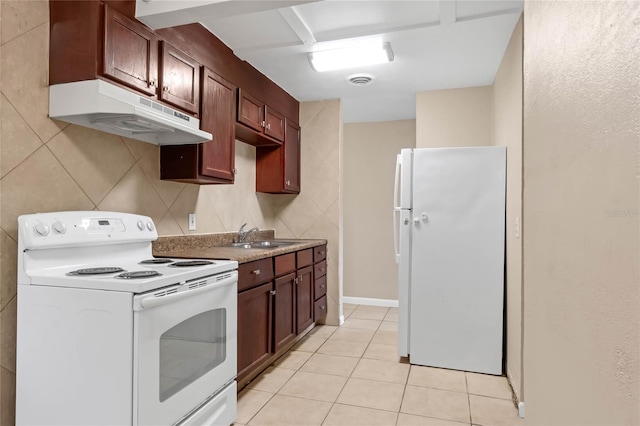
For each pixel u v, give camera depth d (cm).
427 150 298
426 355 296
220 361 199
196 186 290
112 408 143
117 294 143
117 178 217
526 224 125
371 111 455
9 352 158
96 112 169
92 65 170
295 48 283
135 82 190
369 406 233
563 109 86
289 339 309
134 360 142
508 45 273
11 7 160
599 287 65
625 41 56
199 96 245
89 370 146
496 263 283
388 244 495
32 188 169
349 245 508
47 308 152
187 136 226
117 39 179
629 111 55
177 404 163
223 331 201
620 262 58
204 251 267
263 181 382
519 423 214
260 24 249
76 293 148
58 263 171
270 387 258
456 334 290
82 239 178
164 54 209
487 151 286
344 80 350
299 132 415
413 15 238
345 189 509
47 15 175
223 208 328
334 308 407
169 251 255
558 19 89
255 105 319
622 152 57
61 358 150
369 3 224
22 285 156
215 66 263
